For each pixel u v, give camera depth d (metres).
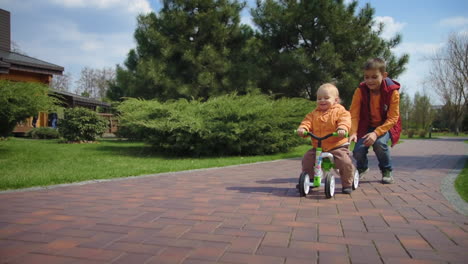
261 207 3.62
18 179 5.17
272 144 10.03
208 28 17.55
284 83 16.73
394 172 6.32
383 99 4.70
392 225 2.95
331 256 2.27
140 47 18.86
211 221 3.11
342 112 4.32
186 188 4.76
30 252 2.36
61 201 3.93
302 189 4.09
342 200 3.95
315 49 17.33
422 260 2.20
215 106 10.22
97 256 2.29
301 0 17.56
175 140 9.66
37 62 16.73
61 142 15.04
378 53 17.23
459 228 2.86
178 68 17.81
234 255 2.30
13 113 8.65
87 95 55.72
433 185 4.90
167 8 18.14
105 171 6.30
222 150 10.02
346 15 16.75
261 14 18.47
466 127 56.00
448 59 36.19
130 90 18.20
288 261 2.19
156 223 3.05
